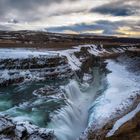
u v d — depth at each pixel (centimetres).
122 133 1894
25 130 1831
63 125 2417
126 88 3709
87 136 2123
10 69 3719
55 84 3638
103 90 3728
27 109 2628
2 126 1731
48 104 2819
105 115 2519
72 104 3042
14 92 3225
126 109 2598
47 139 1914
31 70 3872
